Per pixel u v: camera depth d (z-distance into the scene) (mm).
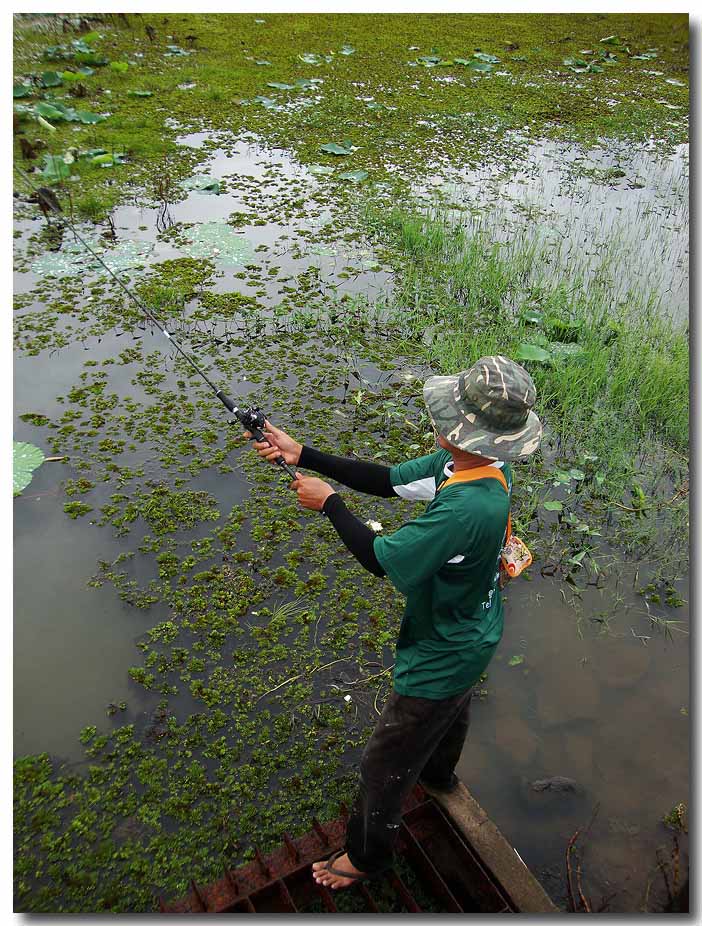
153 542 3799
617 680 3383
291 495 4121
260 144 8375
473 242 6574
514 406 1906
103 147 7844
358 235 6742
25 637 3326
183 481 4148
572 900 2559
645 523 4250
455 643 2068
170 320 5414
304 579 3688
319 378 4988
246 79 10062
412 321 5688
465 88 10656
